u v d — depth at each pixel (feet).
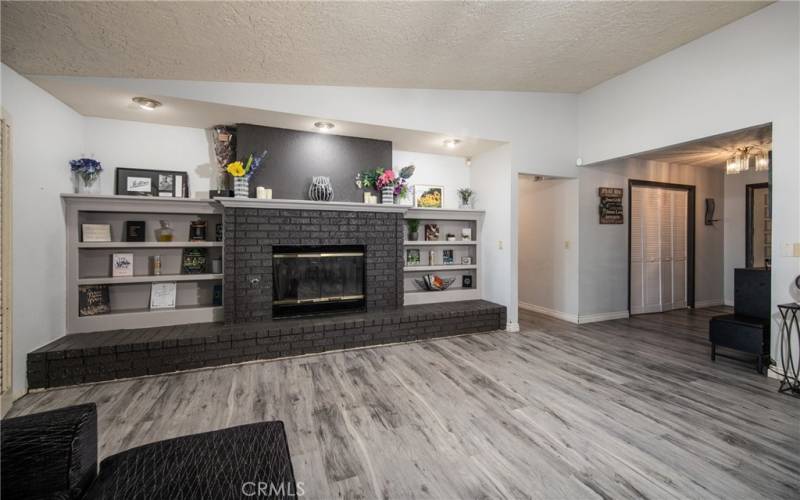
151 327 10.51
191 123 11.25
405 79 10.95
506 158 13.78
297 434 6.39
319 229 11.90
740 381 8.77
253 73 9.33
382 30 7.84
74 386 8.48
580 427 6.63
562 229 15.69
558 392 8.13
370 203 12.33
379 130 12.00
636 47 10.85
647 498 4.79
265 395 7.98
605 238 15.56
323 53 8.61
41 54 7.33
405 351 11.10
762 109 9.18
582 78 13.01
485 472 5.36
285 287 11.91
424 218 14.53
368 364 9.96
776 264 8.99
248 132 11.38
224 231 10.77
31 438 3.46
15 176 7.78
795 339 8.61
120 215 10.94
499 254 14.23
